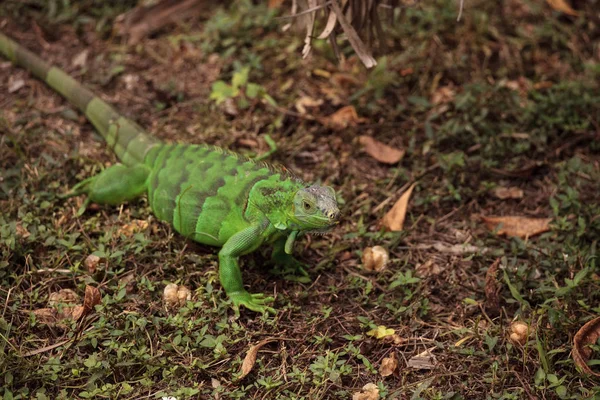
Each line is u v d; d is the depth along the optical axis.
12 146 2.33
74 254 2.14
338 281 2.15
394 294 2.13
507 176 2.32
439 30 2.57
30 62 2.47
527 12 2.65
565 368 2.03
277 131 2.40
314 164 2.35
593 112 2.40
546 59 2.55
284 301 2.10
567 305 2.08
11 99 2.45
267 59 2.54
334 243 2.21
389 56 2.54
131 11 2.60
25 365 1.99
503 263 2.14
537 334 2.03
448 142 2.37
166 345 2.03
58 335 2.05
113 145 2.30
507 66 2.53
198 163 2.15
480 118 2.38
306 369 2.02
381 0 2.26
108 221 2.20
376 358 2.05
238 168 2.12
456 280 2.16
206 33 2.57
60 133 2.38
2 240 2.12
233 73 2.50
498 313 2.11
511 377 2.02
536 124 2.39
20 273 2.12
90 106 2.37
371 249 2.17
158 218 2.19
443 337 2.08
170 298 2.09
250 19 2.59
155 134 2.38
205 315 2.07
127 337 2.03
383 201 2.28
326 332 2.06
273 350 2.05
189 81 2.51
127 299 2.09
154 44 2.58
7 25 2.59
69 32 2.59
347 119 2.42
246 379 2.01
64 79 2.42
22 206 2.19
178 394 1.97
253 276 2.15
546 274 2.13
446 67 2.51
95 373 1.99
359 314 2.11
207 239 2.13
